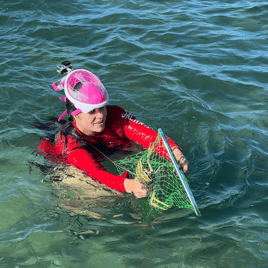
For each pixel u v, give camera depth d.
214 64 6.00
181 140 4.09
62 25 7.37
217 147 3.95
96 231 2.89
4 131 4.17
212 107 4.80
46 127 4.13
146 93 5.12
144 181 2.99
